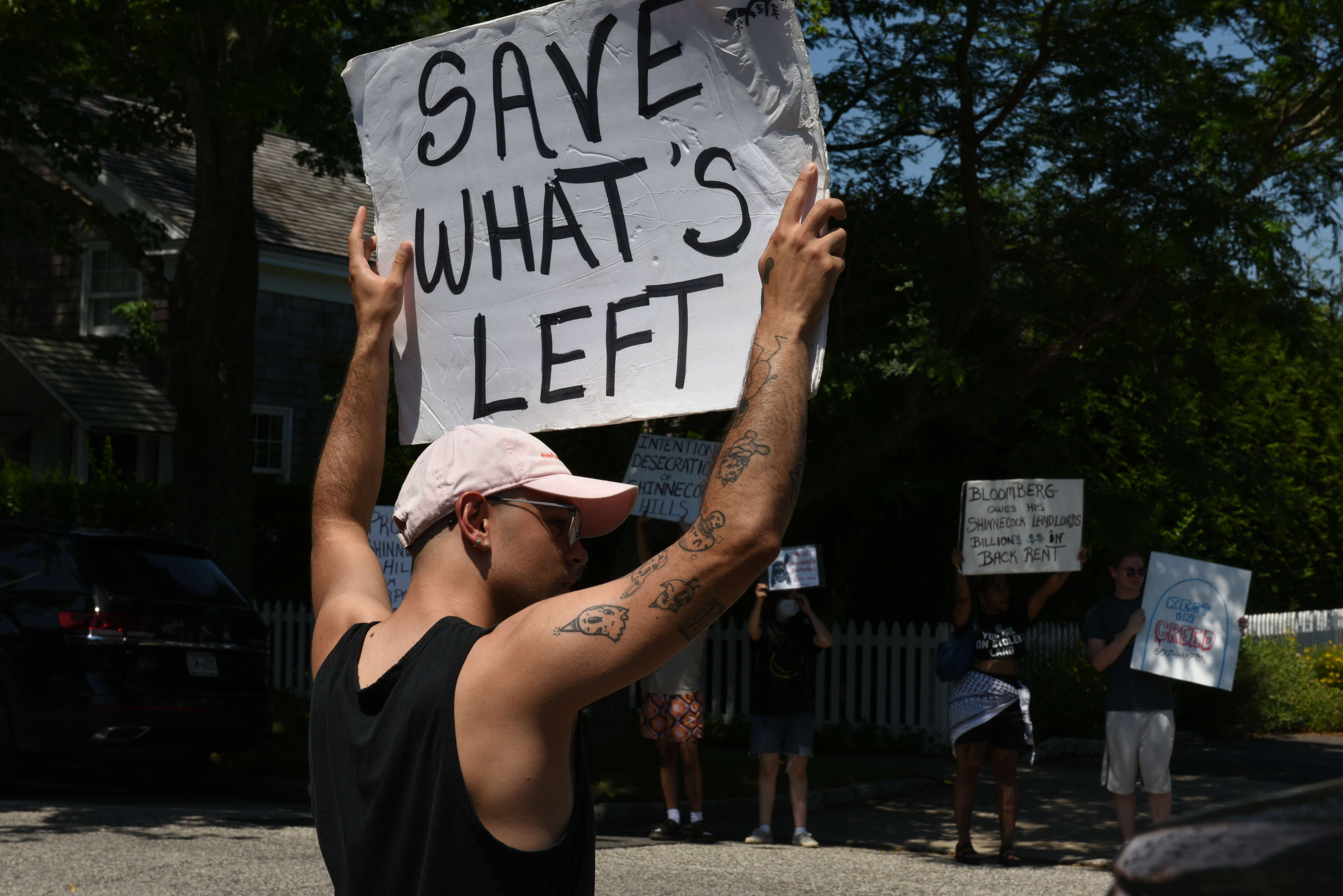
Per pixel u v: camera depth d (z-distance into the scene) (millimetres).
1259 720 15422
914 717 13758
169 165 22672
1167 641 7469
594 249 2199
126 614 9508
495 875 1478
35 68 11641
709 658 14758
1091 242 10430
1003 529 8219
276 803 10258
